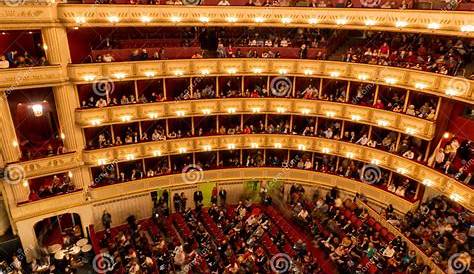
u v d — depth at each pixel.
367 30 27.09
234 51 28.61
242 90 29.36
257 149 31.91
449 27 21.89
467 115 24.05
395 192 26.77
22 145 24.83
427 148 24.77
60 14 22.23
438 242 22.22
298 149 30.19
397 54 26.17
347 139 28.94
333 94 29.72
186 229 27.12
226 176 30.48
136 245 24.72
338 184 29.44
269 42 29.09
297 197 29.16
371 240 24.14
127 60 25.75
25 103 24.84
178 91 29.81
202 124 30.77
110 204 27.53
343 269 22.92
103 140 26.62
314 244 25.62
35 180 26.16
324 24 26.30
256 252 23.95
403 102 26.42
